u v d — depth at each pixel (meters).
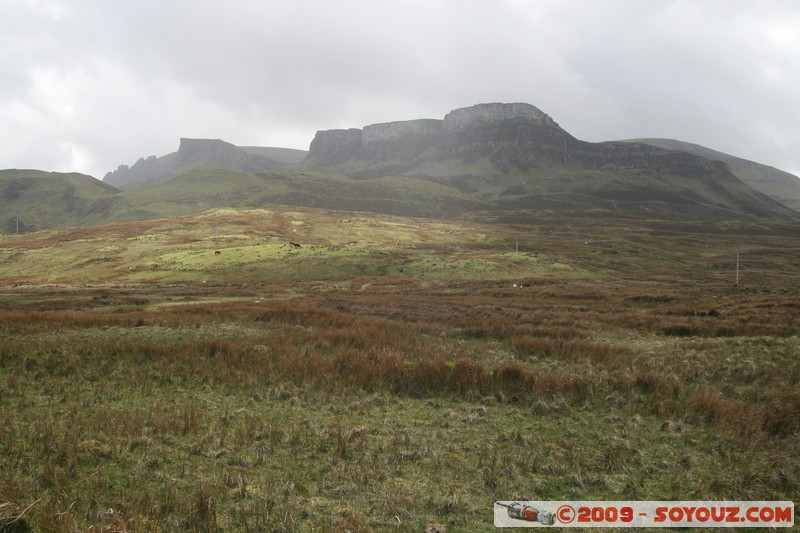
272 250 93.75
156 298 52.22
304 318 32.03
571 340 23.42
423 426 12.71
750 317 31.47
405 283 71.00
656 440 11.84
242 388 15.91
